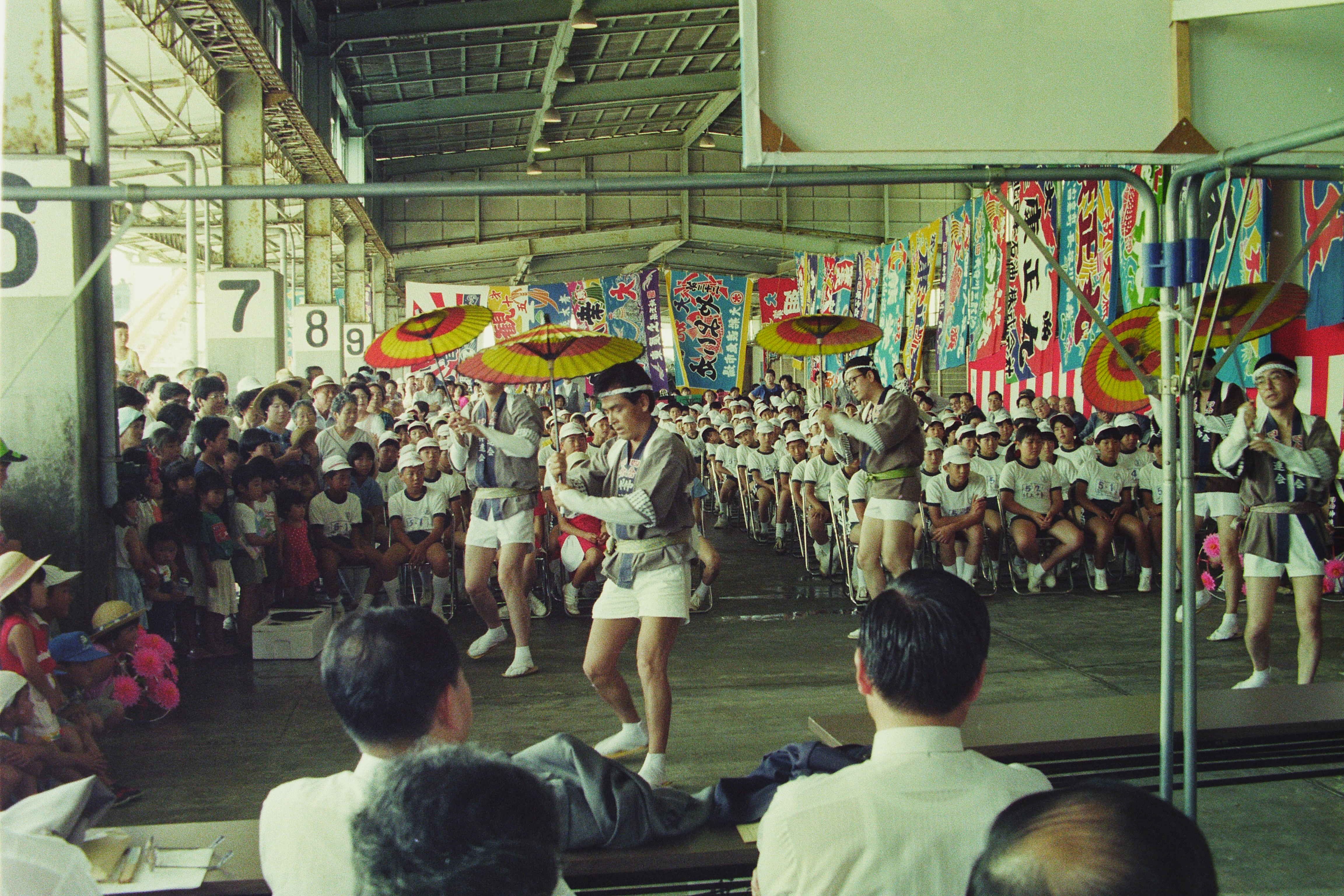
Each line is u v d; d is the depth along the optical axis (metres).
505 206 23.81
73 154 5.04
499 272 27.52
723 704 4.88
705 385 19.22
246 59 9.73
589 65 16.84
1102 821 0.86
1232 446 4.50
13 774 3.19
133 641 4.58
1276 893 2.95
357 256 18.84
